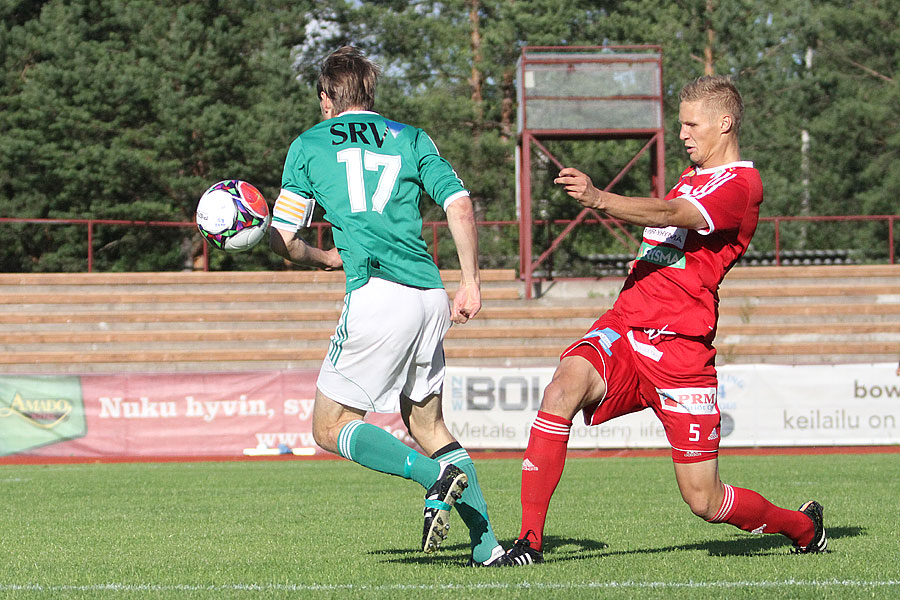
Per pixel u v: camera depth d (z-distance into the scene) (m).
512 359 54.62
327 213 11.34
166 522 18.86
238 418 41.50
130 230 80.94
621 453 40.38
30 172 79.06
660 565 11.85
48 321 59.03
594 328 12.07
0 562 13.35
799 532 12.73
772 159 88.81
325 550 14.22
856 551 13.23
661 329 11.62
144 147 80.75
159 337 57.22
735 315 60.41
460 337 56.88
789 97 90.31
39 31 80.25
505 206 88.00
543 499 11.80
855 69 94.94
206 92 80.69
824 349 54.91
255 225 11.93
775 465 33.19
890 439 40.56
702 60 91.81
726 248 11.66
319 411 11.31
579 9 93.56
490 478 29.11
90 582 11.48
